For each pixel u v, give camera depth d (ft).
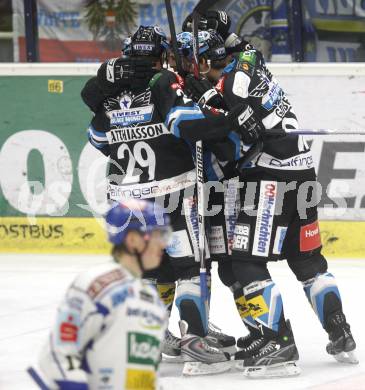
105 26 123.34
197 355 58.75
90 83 60.23
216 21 63.05
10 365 62.18
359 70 102.47
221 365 59.98
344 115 103.30
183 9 121.49
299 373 58.75
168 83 57.11
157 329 34.65
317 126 103.71
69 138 107.04
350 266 98.78
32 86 107.24
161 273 62.39
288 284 90.63
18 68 107.14
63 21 123.65
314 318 76.23
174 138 58.39
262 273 58.70
